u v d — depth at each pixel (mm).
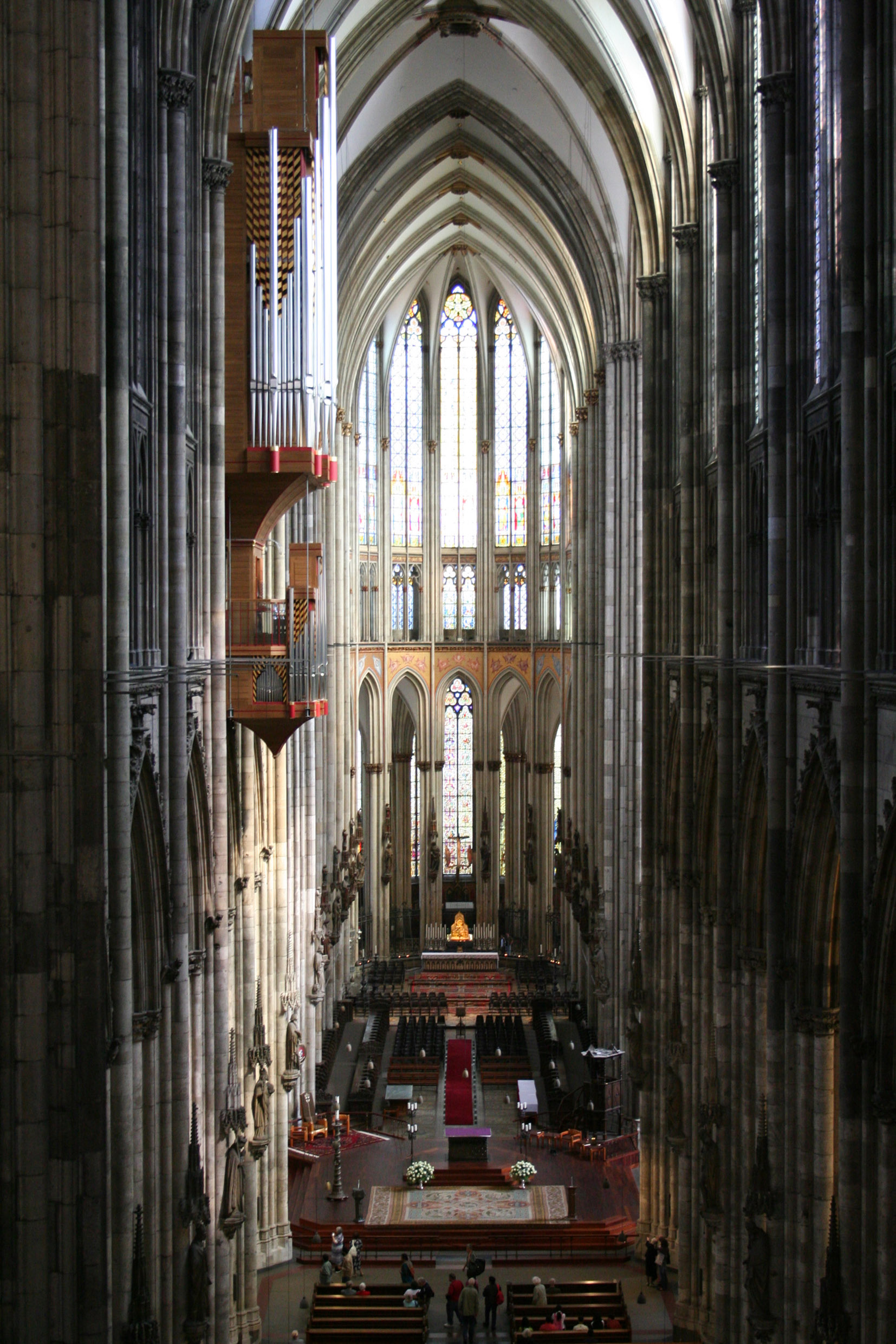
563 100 48969
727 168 31156
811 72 25703
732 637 31234
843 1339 20359
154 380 23812
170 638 24453
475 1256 39625
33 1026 18297
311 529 47062
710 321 35875
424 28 47344
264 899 38594
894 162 20625
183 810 24266
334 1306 35375
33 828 18266
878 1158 20359
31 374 18078
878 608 20922
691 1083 35719
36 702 18234
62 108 18000
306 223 29438
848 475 21266
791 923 26016
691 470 36969
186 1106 24156
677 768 38844
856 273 21078
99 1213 18438
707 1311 33844
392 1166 46906
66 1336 18375
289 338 29500
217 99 28516
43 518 18234
